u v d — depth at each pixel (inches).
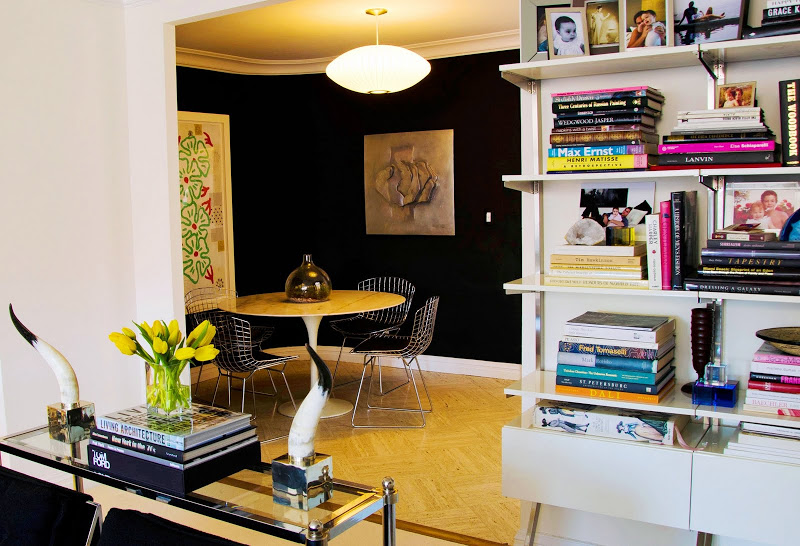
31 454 85.4
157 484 75.6
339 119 244.2
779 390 85.9
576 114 96.8
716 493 87.7
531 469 99.0
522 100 110.0
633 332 93.7
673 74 98.7
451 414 191.5
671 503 90.7
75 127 145.2
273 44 217.0
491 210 224.2
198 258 233.0
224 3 139.3
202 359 80.5
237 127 243.0
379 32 204.1
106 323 152.4
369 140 238.8
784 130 85.4
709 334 93.8
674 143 90.8
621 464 93.2
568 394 97.7
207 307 225.0
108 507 135.3
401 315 241.8
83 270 147.9
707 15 91.1
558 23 98.3
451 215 229.3
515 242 221.8
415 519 128.0
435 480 146.3
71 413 90.3
